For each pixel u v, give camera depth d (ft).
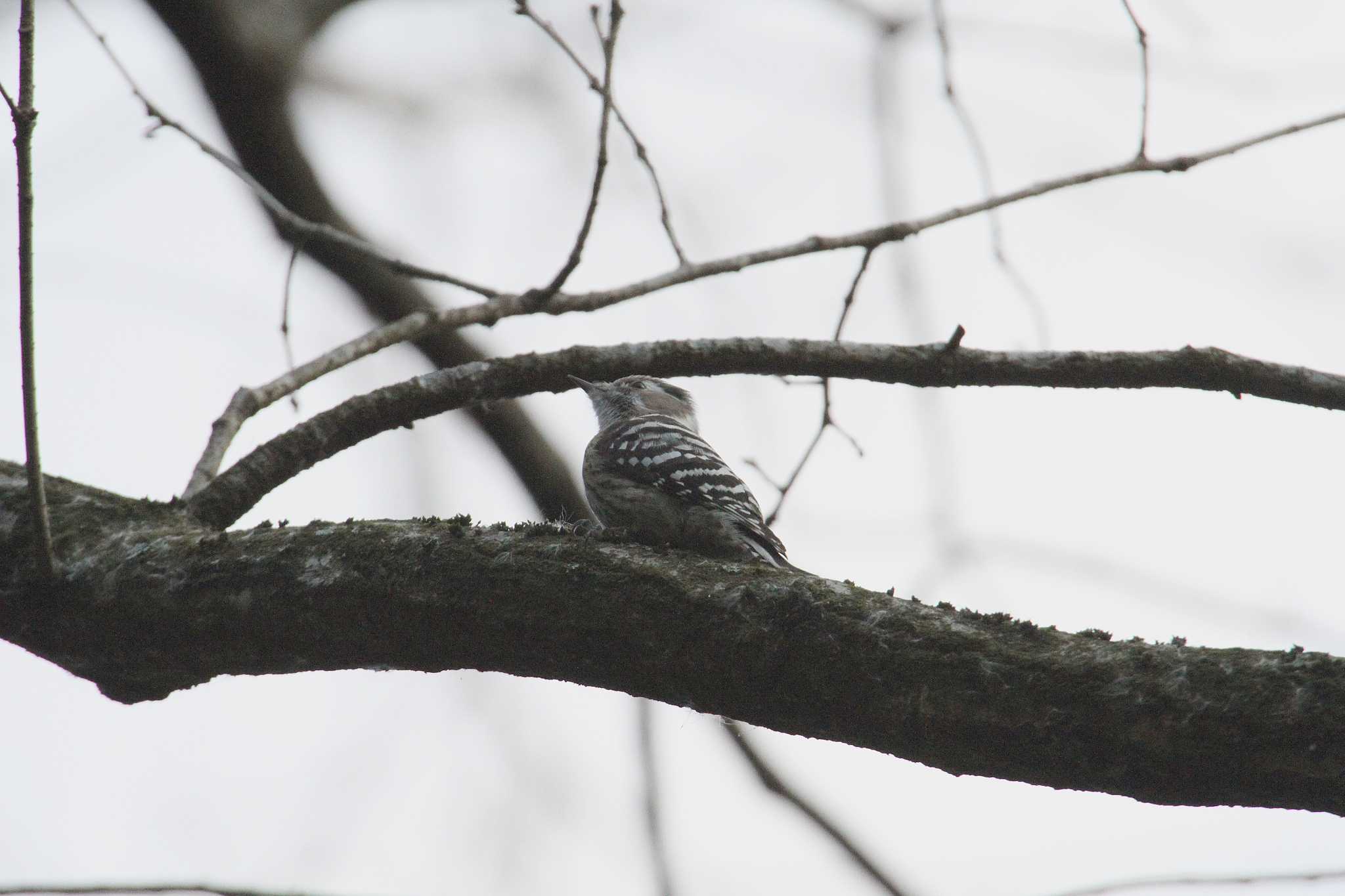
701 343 32.81
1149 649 18.84
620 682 21.44
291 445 29.94
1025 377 31.94
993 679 19.06
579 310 33.40
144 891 22.53
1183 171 33.42
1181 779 18.28
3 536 24.03
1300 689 17.62
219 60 43.21
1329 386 30.81
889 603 20.30
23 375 22.39
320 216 45.50
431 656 22.26
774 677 20.22
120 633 23.26
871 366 32.40
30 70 21.63
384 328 32.76
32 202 21.80
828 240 33.76
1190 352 31.22
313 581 22.15
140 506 25.20
